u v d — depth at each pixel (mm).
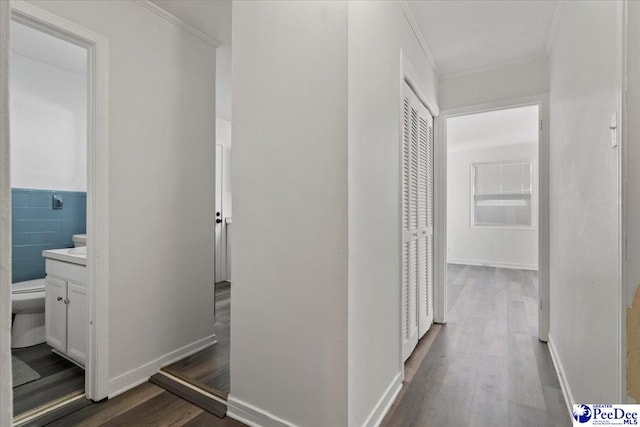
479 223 6586
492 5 2133
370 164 1614
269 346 1584
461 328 3004
